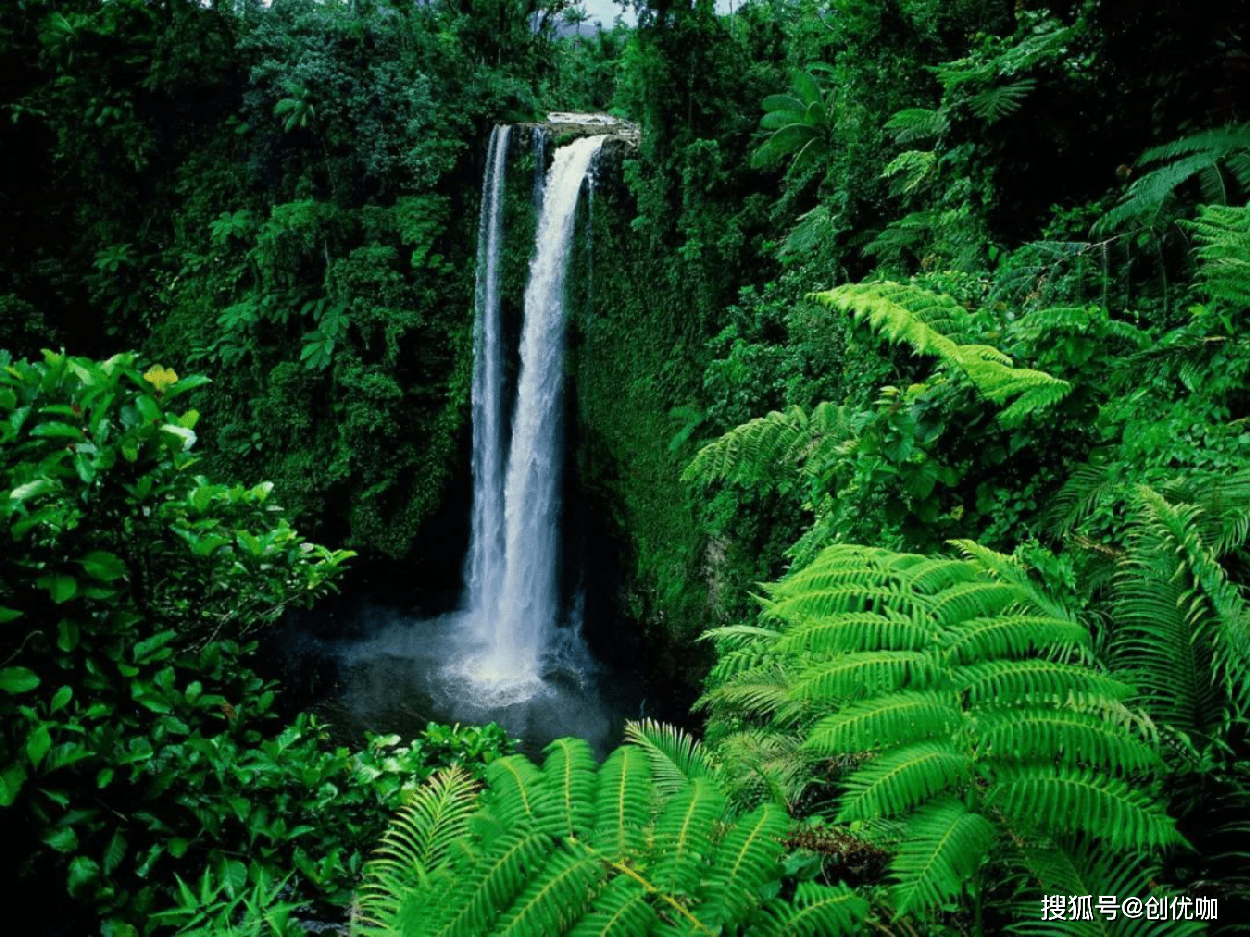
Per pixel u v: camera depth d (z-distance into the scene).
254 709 3.09
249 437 14.19
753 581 9.57
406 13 13.39
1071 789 1.57
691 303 11.81
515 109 13.99
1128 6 5.11
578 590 14.18
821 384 8.52
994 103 5.61
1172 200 4.63
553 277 13.02
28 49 14.75
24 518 2.35
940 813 1.61
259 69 12.64
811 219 9.99
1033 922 1.57
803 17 12.55
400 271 13.38
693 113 11.48
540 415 13.43
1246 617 2.00
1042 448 3.66
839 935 1.58
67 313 15.57
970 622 1.89
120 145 14.44
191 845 2.62
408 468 13.88
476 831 1.63
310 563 3.77
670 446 11.55
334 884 2.60
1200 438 3.17
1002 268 5.29
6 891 2.40
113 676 2.62
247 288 14.20
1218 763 1.89
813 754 2.43
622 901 1.42
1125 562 2.41
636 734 2.43
